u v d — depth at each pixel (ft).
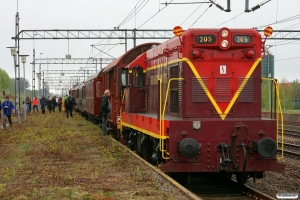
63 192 29.89
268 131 33.73
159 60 44.65
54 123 104.17
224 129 33.63
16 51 109.09
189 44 35.24
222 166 33.50
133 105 52.60
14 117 139.54
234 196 33.24
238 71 35.53
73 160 44.37
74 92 213.25
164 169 33.53
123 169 38.70
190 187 36.78
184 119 35.09
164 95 42.04
